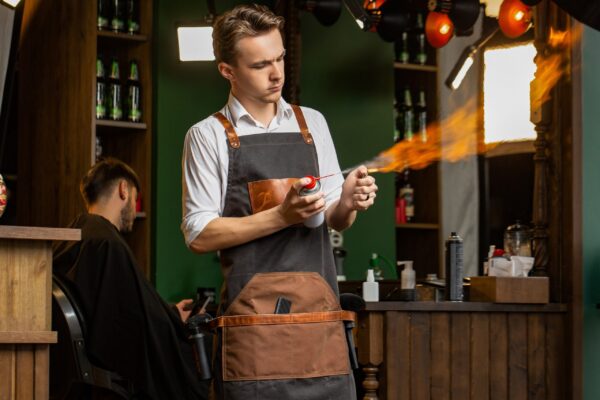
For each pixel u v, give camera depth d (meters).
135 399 4.01
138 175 5.81
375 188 2.74
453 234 4.41
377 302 4.14
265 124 2.83
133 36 5.75
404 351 4.16
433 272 6.29
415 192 6.48
